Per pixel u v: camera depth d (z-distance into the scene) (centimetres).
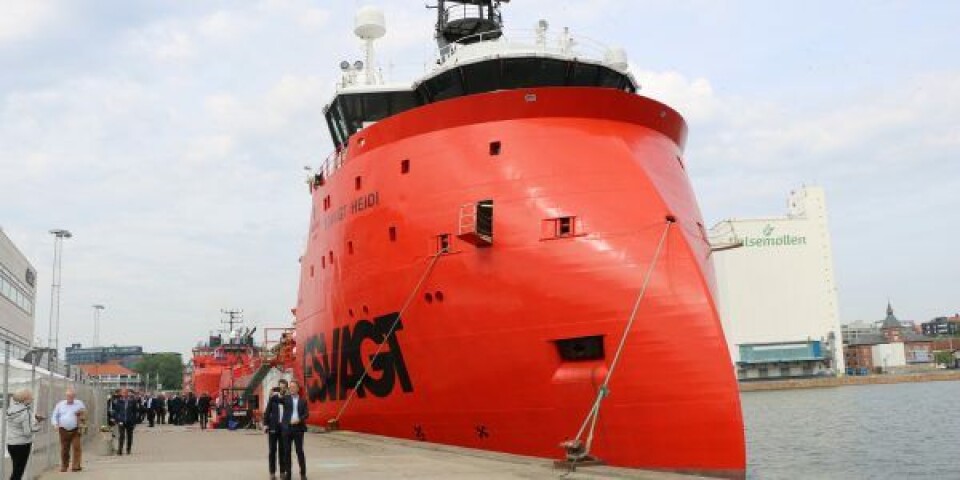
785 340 13412
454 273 1788
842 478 2572
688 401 1498
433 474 1370
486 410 1711
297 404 1348
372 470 1434
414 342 1858
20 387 1670
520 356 1659
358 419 2070
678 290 1557
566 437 1609
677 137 2092
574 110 1850
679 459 1499
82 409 1599
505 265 1712
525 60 2089
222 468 1548
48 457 1644
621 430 1541
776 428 4778
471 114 1895
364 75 2572
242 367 5234
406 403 1883
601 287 1603
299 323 2767
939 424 4669
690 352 1514
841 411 6344
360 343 2048
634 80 2302
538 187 1752
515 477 1327
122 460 1828
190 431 3334
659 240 1617
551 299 1639
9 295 5678
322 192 2475
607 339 1577
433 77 2194
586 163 1761
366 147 2138
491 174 1814
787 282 13512
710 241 2119
